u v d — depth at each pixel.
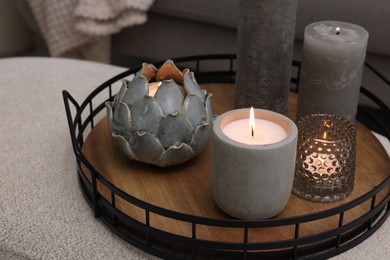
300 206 0.67
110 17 1.38
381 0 1.15
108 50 1.52
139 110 0.68
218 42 1.41
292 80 0.98
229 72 0.97
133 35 1.51
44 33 1.53
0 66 1.03
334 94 0.78
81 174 0.70
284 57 0.82
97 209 0.68
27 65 1.04
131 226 0.66
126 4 1.34
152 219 0.66
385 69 1.25
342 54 0.75
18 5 1.62
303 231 0.64
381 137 0.87
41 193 0.73
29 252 0.64
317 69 0.77
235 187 0.62
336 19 1.20
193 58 0.95
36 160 0.79
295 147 0.61
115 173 0.73
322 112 0.80
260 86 0.84
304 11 1.22
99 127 0.83
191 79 0.71
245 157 0.59
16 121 0.87
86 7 1.36
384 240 0.66
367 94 0.87
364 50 0.76
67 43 1.46
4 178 0.75
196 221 0.59
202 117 0.70
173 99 0.68
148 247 0.63
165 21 1.45
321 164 0.67
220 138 0.60
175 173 0.73
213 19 1.33
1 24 1.74
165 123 0.68
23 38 1.81
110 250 0.64
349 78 0.77
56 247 0.64
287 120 0.64
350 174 0.68
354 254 0.64
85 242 0.65
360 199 0.61
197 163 0.75
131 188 0.70
